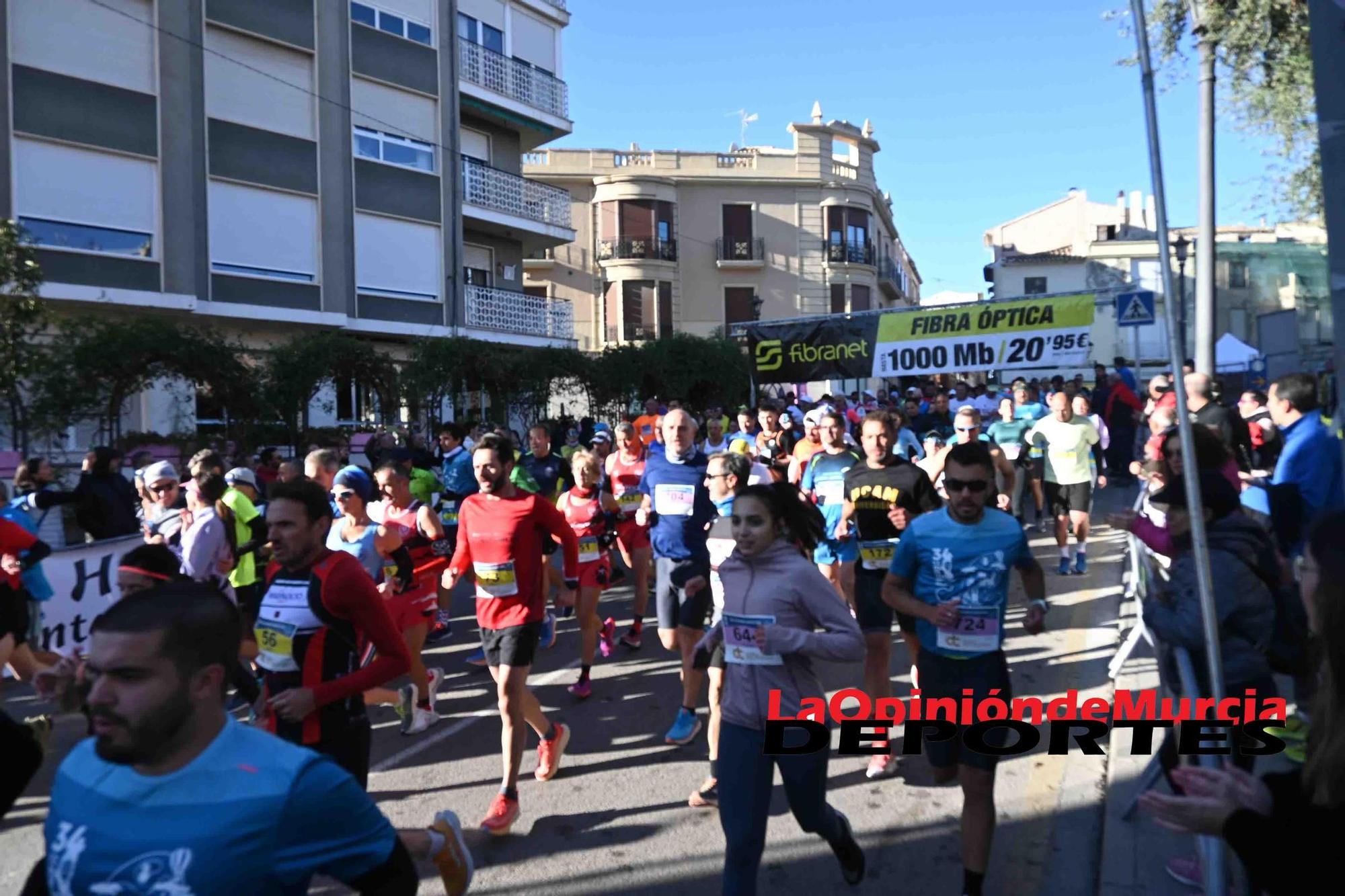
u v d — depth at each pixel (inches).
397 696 245.1
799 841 179.6
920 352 563.5
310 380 641.6
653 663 307.0
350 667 136.6
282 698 127.2
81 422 578.6
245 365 625.0
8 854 186.4
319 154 834.2
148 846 70.6
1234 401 775.7
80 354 534.3
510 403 812.0
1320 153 90.0
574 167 1593.3
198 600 75.2
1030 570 155.9
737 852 137.9
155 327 560.4
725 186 1648.6
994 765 147.2
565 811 195.5
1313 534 77.9
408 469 254.7
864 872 163.0
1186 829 81.6
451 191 951.6
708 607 234.4
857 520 216.2
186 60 746.8
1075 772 205.5
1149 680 252.5
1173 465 141.4
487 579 190.5
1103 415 674.8
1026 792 197.2
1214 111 379.6
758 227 1658.5
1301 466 205.3
